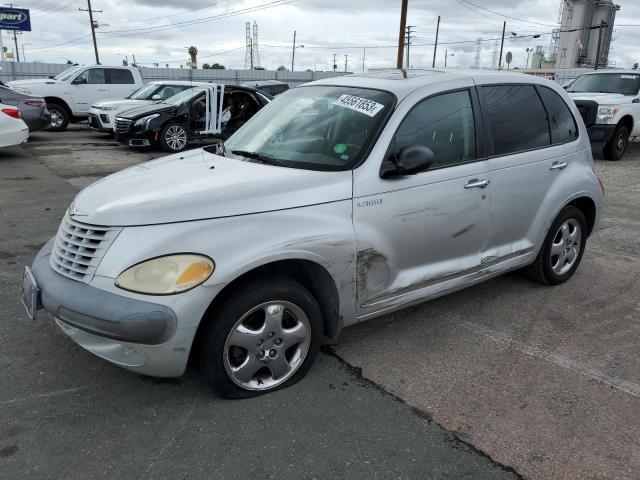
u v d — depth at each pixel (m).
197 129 13.28
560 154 4.49
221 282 2.73
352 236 3.18
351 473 2.53
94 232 2.83
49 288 2.84
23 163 10.70
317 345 3.24
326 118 3.72
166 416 2.90
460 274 3.87
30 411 2.91
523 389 3.25
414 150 3.27
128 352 2.73
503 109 4.10
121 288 2.66
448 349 3.71
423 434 2.82
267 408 2.99
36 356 3.46
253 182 3.06
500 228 4.06
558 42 56.38
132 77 18.08
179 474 2.49
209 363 2.87
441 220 3.62
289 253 2.92
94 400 3.03
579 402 3.13
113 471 2.50
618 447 2.76
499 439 2.80
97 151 12.83
